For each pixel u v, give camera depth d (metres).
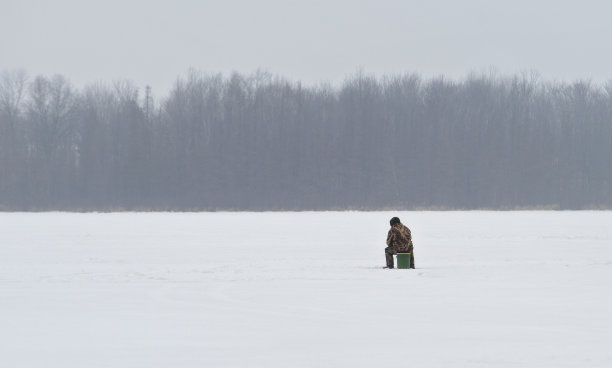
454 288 35.50
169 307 29.67
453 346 21.66
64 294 33.75
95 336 23.47
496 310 28.52
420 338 22.94
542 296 32.50
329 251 60.44
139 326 25.28
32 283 38.34
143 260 52.75
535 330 24.16
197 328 24.89
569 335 23.23
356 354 20.70
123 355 20.70
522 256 54.69
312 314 27.83
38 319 26.77
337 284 37.38
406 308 29.17
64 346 21.94
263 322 26.05
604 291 34.19
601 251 59.09
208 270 45.12
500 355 20.36
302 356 20.48
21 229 97.12
